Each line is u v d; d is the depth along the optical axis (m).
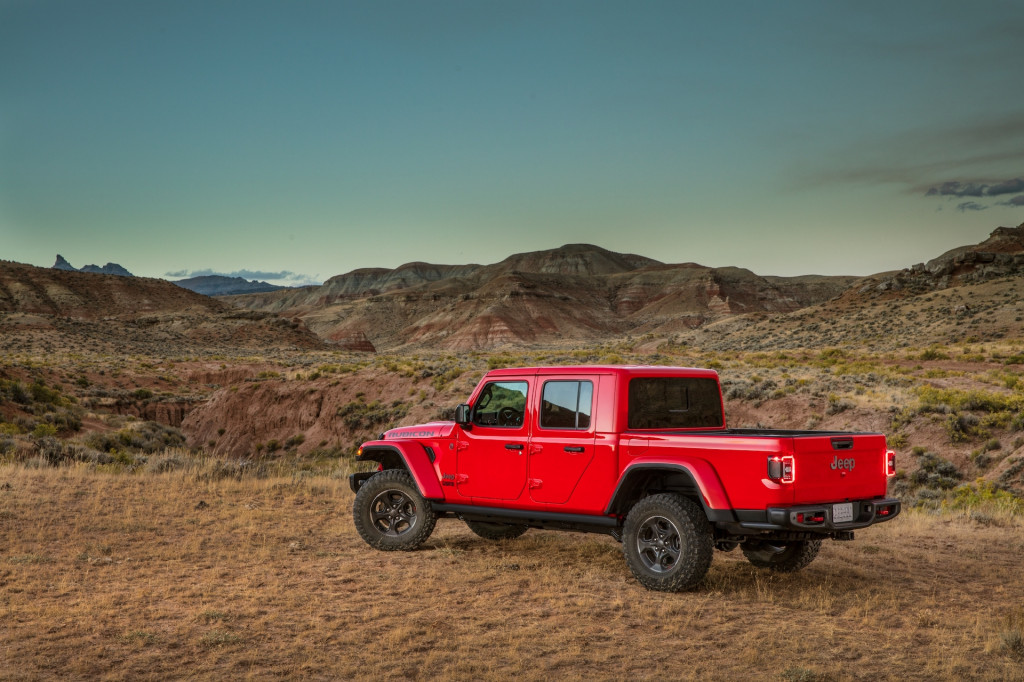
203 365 86.50
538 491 7.61
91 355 96.62
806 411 29.75
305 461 39.22
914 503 18.50
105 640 5.43
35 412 35.81
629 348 139.50
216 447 47.16
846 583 7.30
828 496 6.55
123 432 37.66
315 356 115.12
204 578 7.20
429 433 8.48
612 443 7.16
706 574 7.39
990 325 89.56
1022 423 23.55
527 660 5.09
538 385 7.75
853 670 4.93
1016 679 4.76
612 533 7.57
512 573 7.43
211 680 4.73
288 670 4.90
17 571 7.29
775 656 5.18
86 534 8.98
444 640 5.46
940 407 26.03
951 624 5.94
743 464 6.44
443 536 9.41
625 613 6.14
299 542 8.92
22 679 4.68
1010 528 10.61
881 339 97.50
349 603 6.43
